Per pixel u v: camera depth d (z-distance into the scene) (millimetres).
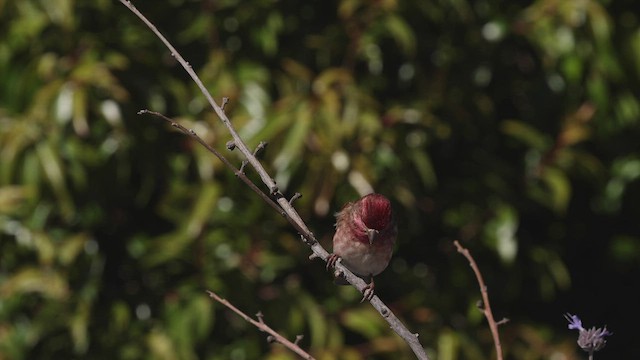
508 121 11562
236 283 10781
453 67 11320
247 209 10891
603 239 12375
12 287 10430
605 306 12570
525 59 11562
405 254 11570
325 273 11156
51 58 10594
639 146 11781
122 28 11000
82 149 10375
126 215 11148
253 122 10500
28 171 10273
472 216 11391
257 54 11094
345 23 10992
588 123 11344
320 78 10711
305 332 11086
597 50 11156
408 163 10828
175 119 10555
